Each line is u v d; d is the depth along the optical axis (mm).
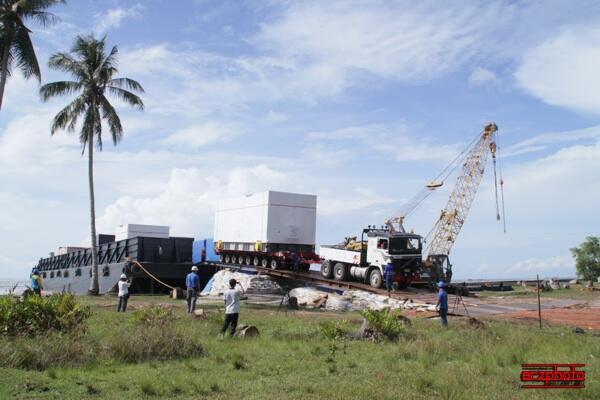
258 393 8133
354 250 31297
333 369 10039
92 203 35500
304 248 35250
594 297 33062
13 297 13344
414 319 19500
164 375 9242
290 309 24938
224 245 39531
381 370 9977
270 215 33969
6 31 28922
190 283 20016
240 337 14023
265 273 35250
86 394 7961
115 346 11008
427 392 8344
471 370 9883
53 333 11352
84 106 34844
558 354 11703
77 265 50688
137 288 39875
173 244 40844
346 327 15703
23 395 7656
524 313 23078
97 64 35031
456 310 23922
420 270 30438
